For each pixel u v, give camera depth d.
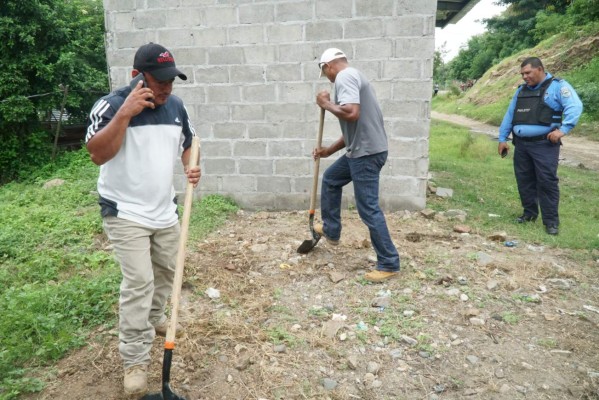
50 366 3.01
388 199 6.16
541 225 5.59
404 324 3.39
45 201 7.05
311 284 4.05
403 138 5.95
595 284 4.09
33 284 4.14
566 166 10.54
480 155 10.80
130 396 2.69
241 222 5.92
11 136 11.20
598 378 2.84
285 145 6.27
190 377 2.85
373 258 4.50
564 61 23.09
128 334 2.61
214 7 6.02
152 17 6.16
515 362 2.99
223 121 6.33
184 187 6.65
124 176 2.57
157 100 2.54
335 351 3.09
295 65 6.01
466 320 3.45
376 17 5.70
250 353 3.07
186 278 4.07
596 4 23.39
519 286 3.97
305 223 5.81
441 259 4.48
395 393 2.75
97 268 4.52
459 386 2.79
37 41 11.22
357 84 3.73
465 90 40.47
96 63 15.28
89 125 2.45
